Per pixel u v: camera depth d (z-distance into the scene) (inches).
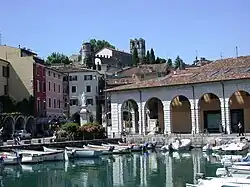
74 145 2226.9
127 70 4859.7
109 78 4635.8
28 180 1353.3
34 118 3117.6
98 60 5723.4
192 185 925.2
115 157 2022.6
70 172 1518.2
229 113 2450.8
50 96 3481.8
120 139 2544.3
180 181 1235.9
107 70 5295.3
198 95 2539.4
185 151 2199.8
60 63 5492.1
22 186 1248.8
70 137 2359.7
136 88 2706.7
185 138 2372.0
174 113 2802.7
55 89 3614.7
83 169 1593.3
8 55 3245.6
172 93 2620.6
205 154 2009.1
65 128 2384.4
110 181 1288.1
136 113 3070.9
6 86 3147.1
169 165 1626.5
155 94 2679.6
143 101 2714.1
